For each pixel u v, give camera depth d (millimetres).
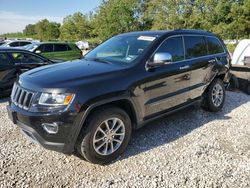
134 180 3461
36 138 3615
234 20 37812
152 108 4441
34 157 4012
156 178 3498
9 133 4828
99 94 3645
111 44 5090
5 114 5906
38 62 8039
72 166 3795
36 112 3529
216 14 38500
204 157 4020
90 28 60812
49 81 3639
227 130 5031
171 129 5039
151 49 4477
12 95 4098
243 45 8523
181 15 41188
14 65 7488
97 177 3537
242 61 8312
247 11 37156
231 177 3523
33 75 3980
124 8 39781
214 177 3520
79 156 4055
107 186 3344
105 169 3730
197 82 5375
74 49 15555
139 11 45750
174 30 5152
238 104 6727
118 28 39844
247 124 5344
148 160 3945
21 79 4035
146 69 4293
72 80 3646
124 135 4012
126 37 5102
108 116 3785
